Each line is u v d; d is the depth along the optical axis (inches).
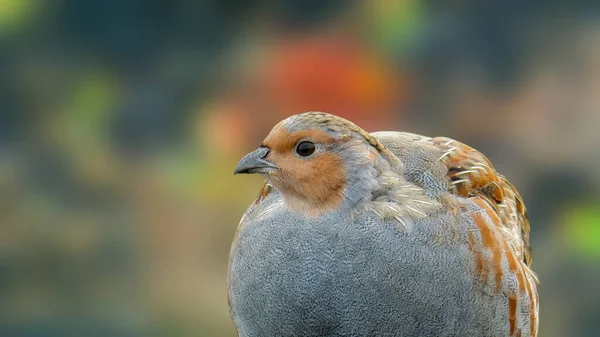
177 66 448.1
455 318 261.6
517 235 307.0
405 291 255.9
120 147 457.1
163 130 453.1
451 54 434.6
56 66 457.7
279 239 262.5
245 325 274.4
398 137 297.4
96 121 457.7
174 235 450.6
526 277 285.1
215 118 440.8
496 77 436.8
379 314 256.8
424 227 259.0
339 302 257.0
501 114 437.7
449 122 435.2
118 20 450.3
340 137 258.2
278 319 263.9
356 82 426.6
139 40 450.3
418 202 261.9
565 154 432.8
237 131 438.6
